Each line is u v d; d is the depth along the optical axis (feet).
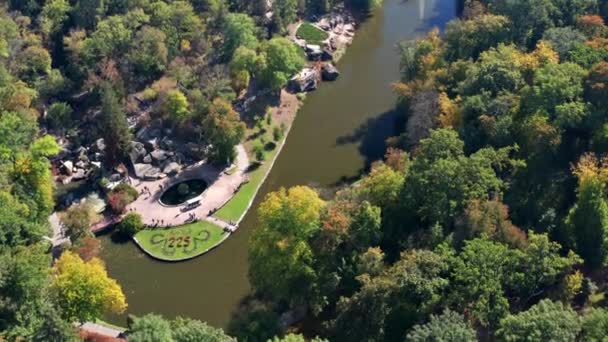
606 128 442.50
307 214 394.73
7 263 358.23
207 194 540.93
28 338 337.72
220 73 600.39
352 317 358.23
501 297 338.95
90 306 372.79
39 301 358.23
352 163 579.48
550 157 455.63
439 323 312.09
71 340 333.62
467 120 485.97
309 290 386.73
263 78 622.13
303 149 597.93
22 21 632.38
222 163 566.77
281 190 414.41
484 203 390.42
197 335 317.01
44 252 436.76
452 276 351.87
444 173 405.59
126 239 505.66
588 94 471.62
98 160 563.48
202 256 492.95
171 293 465.47
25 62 592.19
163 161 563.48
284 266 387.55
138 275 479.00
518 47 572.51
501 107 474.08
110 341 394.11
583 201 393.09
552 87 465.88
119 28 608.60
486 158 430.61
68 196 533.55
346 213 403.54
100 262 434.30
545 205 428.56
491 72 502.79
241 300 457.27
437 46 599.16
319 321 397.80
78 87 613.52
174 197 539.29
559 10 598.75
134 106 593.42
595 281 382.83
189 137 582.35
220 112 556.92
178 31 640.99
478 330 342.23
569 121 453.17
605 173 400.06
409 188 414.62
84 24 646.74
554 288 363.35
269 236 395.75
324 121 631.15
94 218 510.58
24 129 516.32
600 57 506.89
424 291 344.69
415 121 521.65
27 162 472.44
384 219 416.87
